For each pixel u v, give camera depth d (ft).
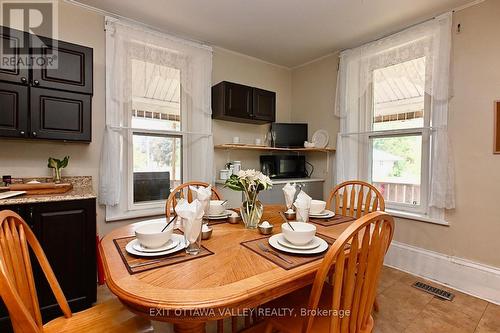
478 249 7.09
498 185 6.77
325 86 11.43
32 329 2.60
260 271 3.09
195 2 7.45
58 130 6.44
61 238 5.74
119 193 8.12
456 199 7.48
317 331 3.44
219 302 2.48
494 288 6.73
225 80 10.81
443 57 7.55
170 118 9.36
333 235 4.50
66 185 6.61
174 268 3.14
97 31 7.86
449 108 7.58
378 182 9.64
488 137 6.92
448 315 6.11
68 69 6.52
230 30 9.10
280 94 12.65
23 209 5.29
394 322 5.84
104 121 8.02
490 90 6.89
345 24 8.60
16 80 5.89
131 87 8.31
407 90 8.73
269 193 9.87
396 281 7.79
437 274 7.79
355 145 10.05
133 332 3.35
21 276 3.13
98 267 7.28
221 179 10.12
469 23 7.23
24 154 6.89
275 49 10.74
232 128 11.10
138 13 8.04
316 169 11.93
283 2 7.42
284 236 3.95
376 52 9.18
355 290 3.11
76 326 3.45
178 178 9.75
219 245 3.95
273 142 11.46
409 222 8.50
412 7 7.55
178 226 4.90
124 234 4.42
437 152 7.68
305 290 4.46
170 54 9.02
